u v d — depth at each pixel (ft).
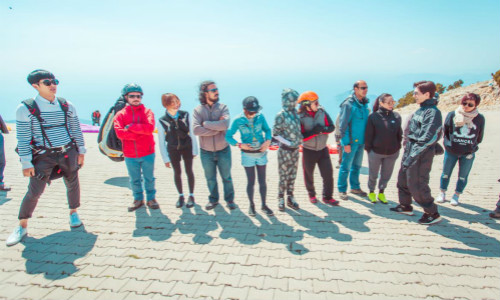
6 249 11.17
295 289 8.71
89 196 17.15
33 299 8.38
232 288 8.79
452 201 15.39
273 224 13.32
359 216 14.11
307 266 9.92
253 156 13.73
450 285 8.86
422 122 12.19
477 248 11.05
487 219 13.66
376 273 9.50
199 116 13.73
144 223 13.50
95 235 12.30
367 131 15.17
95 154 30.04
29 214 11.89
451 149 14.83
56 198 16.66
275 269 9.77
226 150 14.52
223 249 11.10
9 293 8.64
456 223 13.24
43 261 10.34
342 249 11.04
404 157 13.11
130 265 10.07
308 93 14.21
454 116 14.55
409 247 11.16
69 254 10.79
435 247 11.16
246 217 14.15
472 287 8.75
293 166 14.58
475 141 14.40
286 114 13.98
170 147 14.52
